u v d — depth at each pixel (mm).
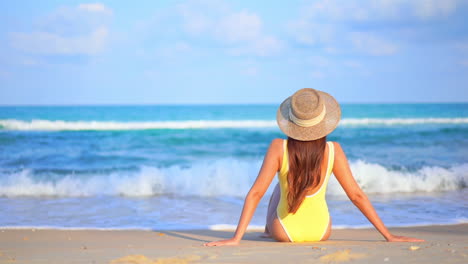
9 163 12109
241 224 3451
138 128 21031
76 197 7852
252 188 3439
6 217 6086
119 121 23844
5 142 16188
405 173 9516
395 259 2615
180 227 5434
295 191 3393
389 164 11875
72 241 4391
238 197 7906
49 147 15336
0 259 2959
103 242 4312
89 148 15391
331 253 2885
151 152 15031
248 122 24828
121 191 8312
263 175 3395
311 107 3166
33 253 3287
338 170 3426
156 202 7395
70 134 18469
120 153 14602
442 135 19484
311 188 3439
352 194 3477
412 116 31672
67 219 5961
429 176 9250
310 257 2762
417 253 2811
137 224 5625
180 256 2869
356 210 6574
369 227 5367
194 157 14133
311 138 3234
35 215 6246
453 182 9078
